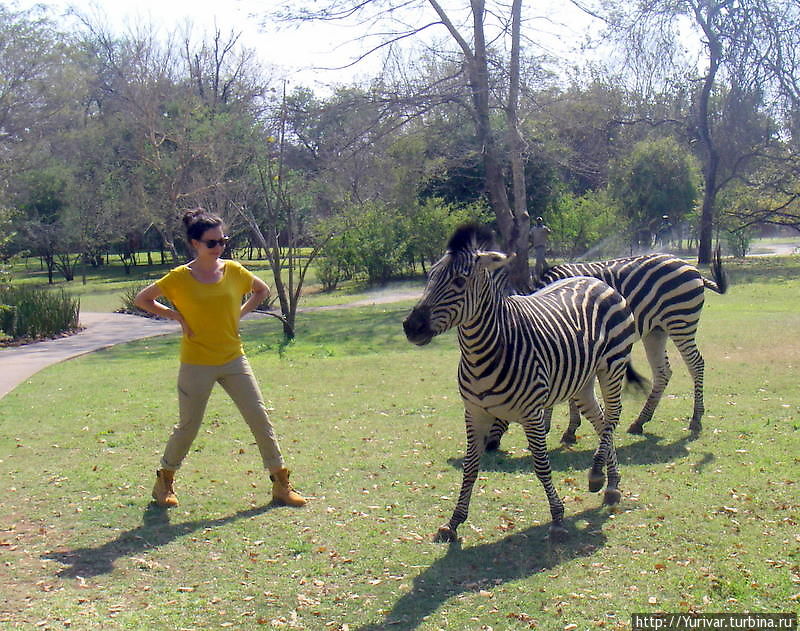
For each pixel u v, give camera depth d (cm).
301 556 470
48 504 570
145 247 4878
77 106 4162
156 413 866
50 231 3691
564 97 2022
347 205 2412
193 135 2942
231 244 3541
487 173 2175
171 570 455
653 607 390
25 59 3569
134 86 3444
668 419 775
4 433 786
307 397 937
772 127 3112
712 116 3456
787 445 660
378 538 493
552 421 789
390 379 1041
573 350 505
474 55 1980
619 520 511
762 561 438
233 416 833
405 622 384
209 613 400
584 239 3125
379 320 1919
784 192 3238
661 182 3738
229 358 548
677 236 4200
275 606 407
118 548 489
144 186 3475
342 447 707
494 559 457
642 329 726
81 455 700
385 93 1983
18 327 1753
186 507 561
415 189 2509
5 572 454
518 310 489
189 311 532
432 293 435
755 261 3459
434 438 729
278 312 2280
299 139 2475
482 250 459
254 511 550
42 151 3894
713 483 574
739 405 813
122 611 404
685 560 445
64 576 449
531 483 592
